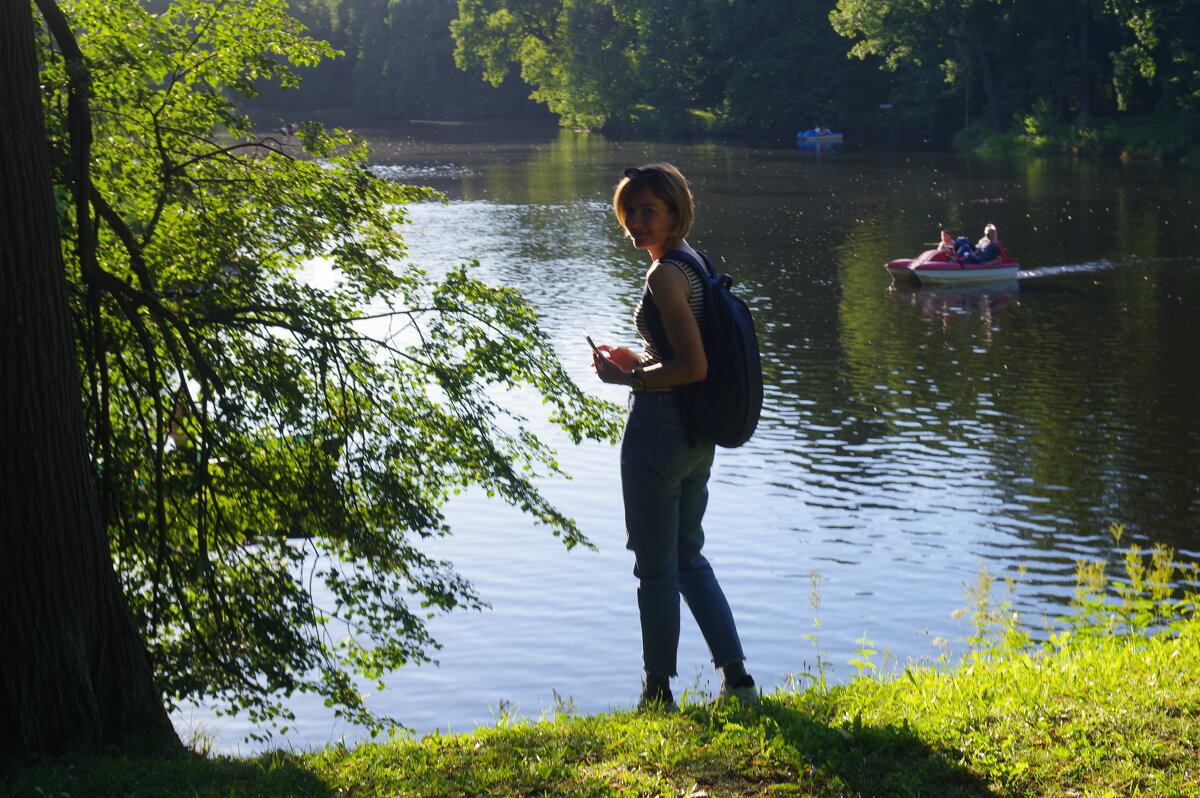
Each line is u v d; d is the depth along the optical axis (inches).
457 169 2591.0
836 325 1084.5
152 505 344.5
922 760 157.0
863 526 622.8
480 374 389.4
